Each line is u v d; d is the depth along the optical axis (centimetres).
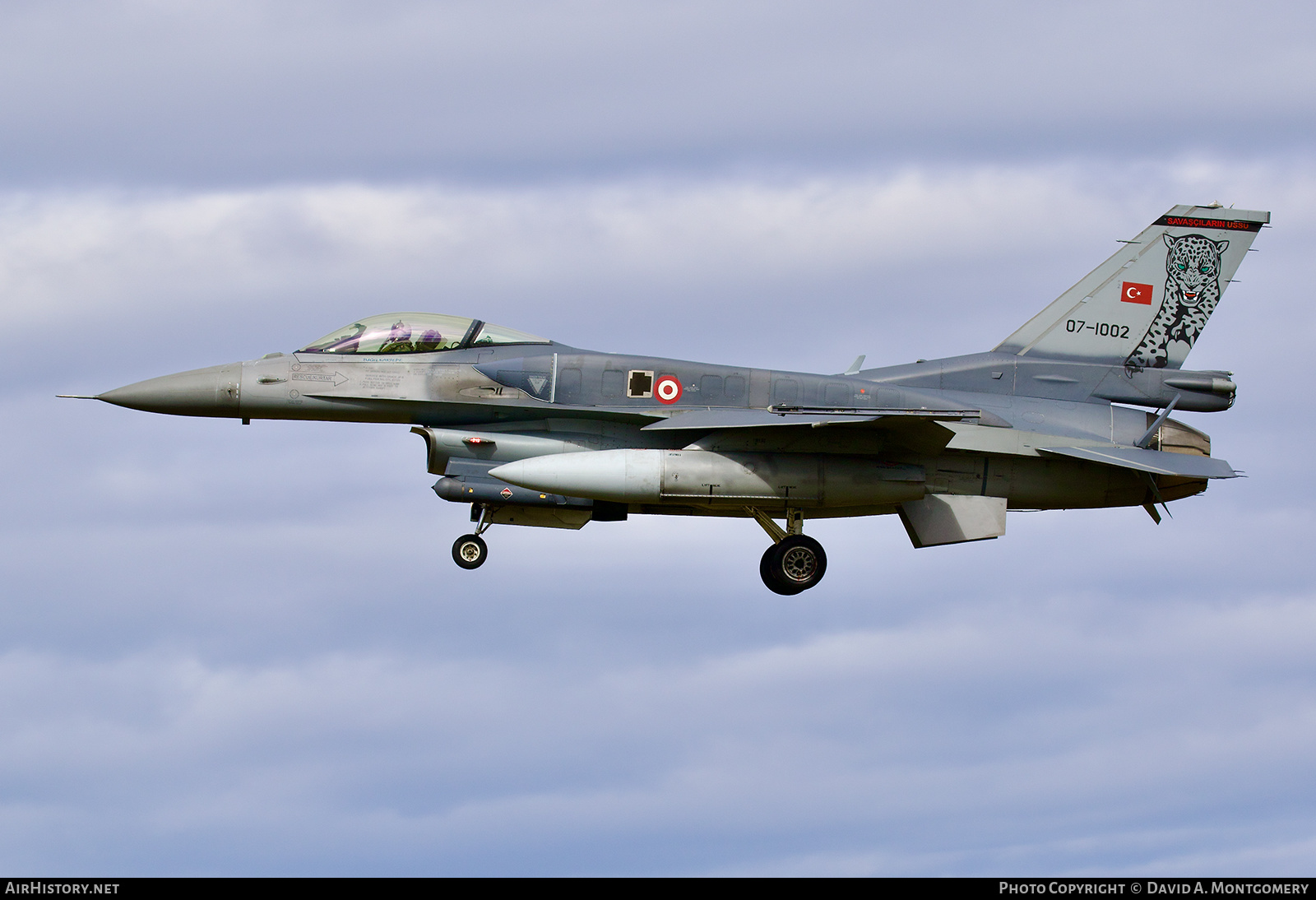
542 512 6606
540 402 6469
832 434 6331
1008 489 6694
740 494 6212
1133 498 6850
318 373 6538
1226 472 6475
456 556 6606
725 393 6550
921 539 6538
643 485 6128
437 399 6475
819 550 6425
